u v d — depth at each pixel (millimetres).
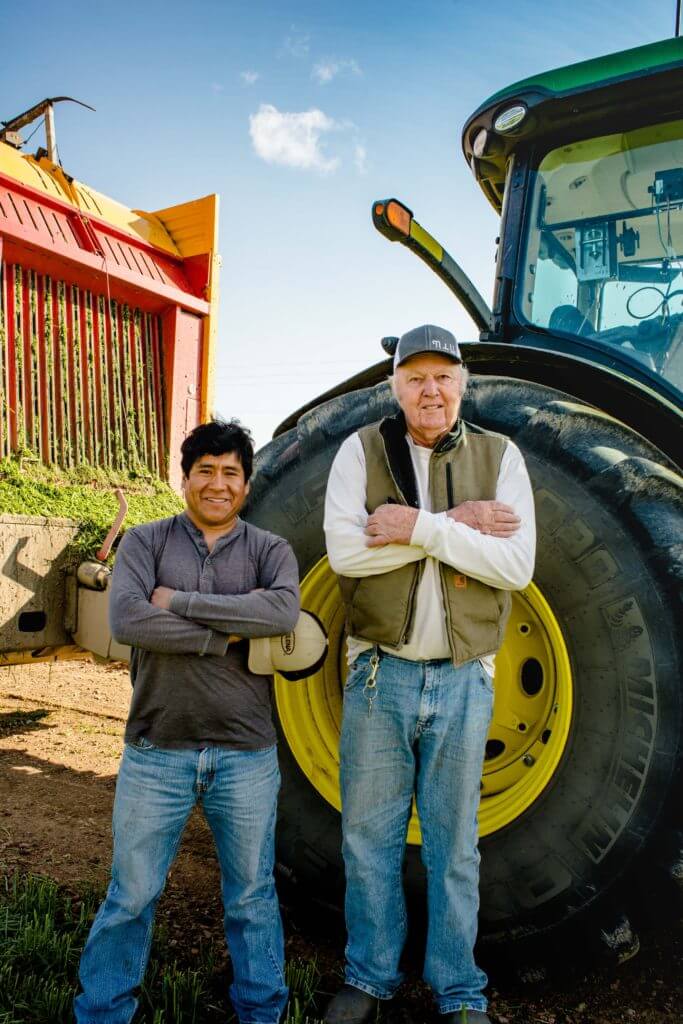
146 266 4391
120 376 4242
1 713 4723
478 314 3426
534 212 3156
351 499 2172
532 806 2156
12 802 3369
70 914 2430
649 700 2055
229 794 1961
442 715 2049
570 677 2166
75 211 4055
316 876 2395
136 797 1924
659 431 2611
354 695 2158
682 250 2930
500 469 2164
